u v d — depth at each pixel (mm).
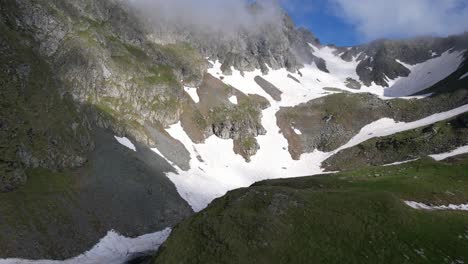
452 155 90812
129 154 107938
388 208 50562
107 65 136625
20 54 100688
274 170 158500
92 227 76500
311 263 42844
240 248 46656
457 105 166875
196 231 52812
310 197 55250
